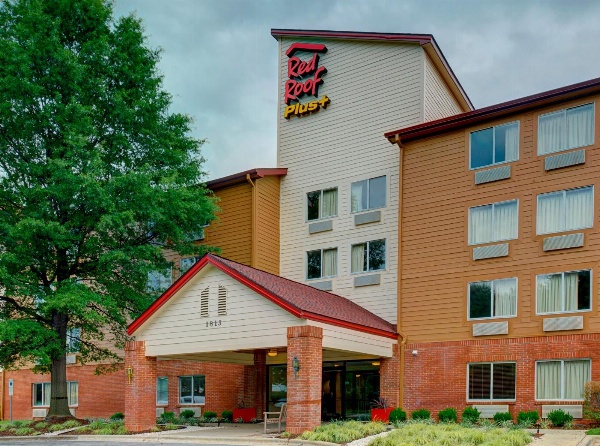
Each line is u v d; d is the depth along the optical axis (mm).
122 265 26547
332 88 28594
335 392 25719
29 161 25734
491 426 19234
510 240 21906
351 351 21172
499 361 21453
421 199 24062
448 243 23172
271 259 28406
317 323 19453
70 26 26578
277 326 19516
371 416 22578
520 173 22047
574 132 21172
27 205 24781
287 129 29609
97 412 31609
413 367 23047
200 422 25047
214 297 21000
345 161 27625
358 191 27016
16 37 25047
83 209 25172
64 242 24391
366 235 26406
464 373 22047
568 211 20938
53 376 25984
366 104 27438
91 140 26500
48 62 25031
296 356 18797
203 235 29500
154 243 28844
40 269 25672
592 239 20297
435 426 18500
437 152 23984
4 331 22594
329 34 28672
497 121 22812
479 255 22375
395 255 25438
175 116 28109
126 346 22156
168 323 21812
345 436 17281
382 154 26562
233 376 27422
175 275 30203
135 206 24938
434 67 27344
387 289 25359
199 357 23578
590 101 20953
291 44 30094
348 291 26438
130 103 26859
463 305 22500
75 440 20859
